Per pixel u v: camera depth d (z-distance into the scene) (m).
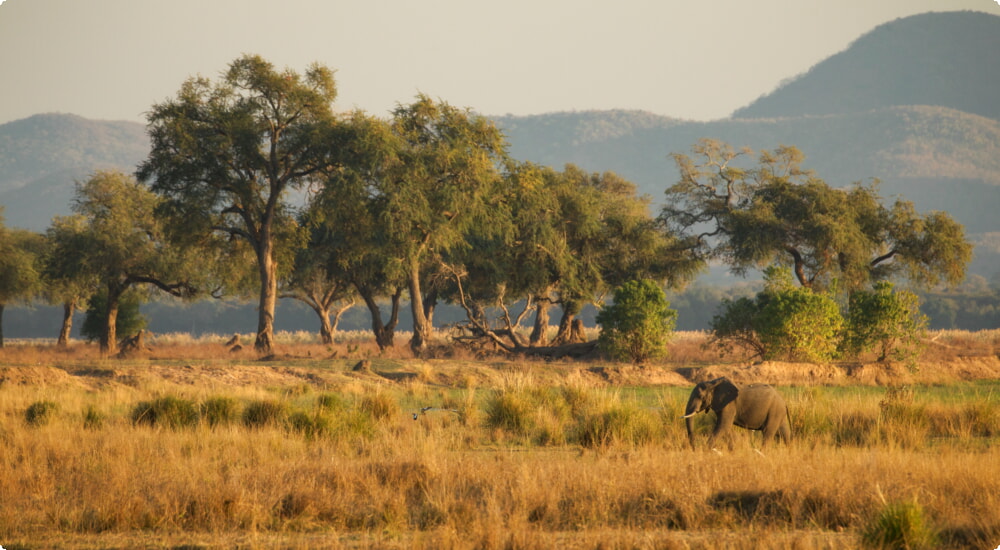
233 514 39.41
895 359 135.25
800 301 133.88
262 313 181.88
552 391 91.31
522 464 45.16
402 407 87.62
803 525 37.38
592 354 166.00
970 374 131.38
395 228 170.25
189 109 181.88
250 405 76.62
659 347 143.50
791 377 121.81
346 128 178.12
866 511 37.62
